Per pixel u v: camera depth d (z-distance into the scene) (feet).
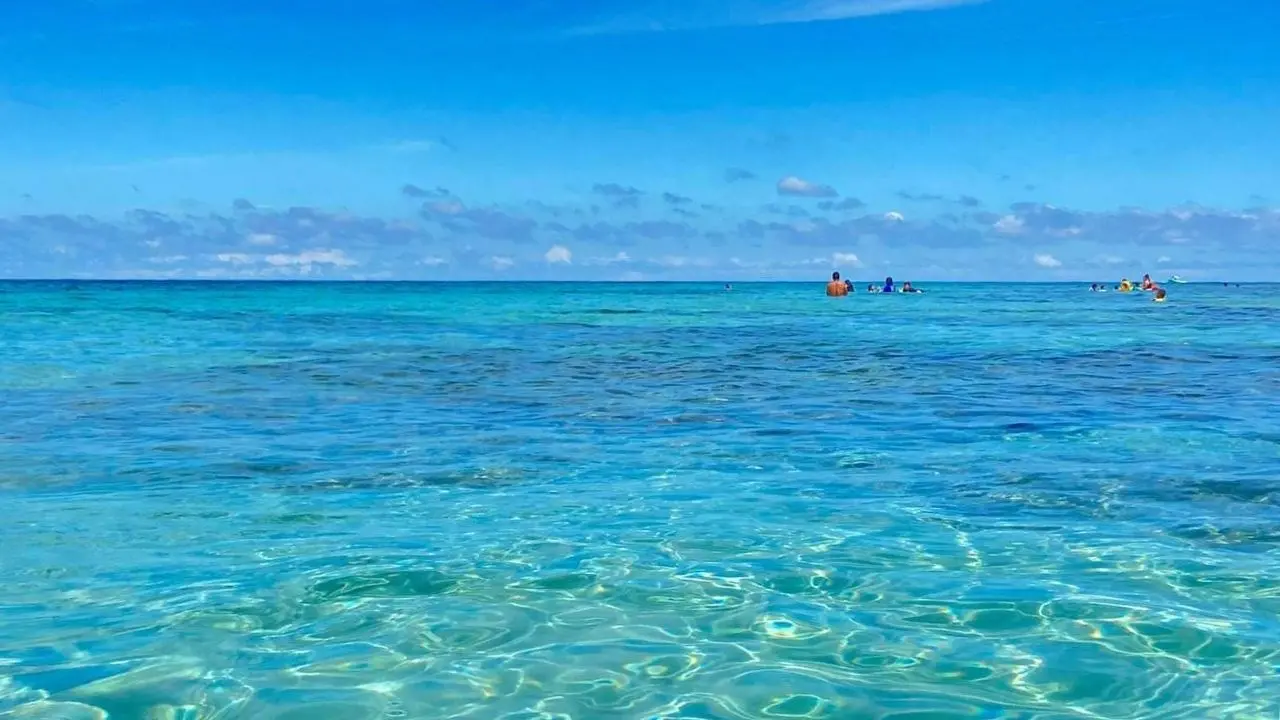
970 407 46.93
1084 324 117.29
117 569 21.86
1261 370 63.41
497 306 176.04
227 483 30.48
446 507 27.71
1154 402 48.34
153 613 19.19
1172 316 137.39
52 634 18.07
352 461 34.04
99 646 17.54
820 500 28.40
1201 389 53.52
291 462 33.81
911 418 43.57
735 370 64.34
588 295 265.54
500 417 44.14
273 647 17.65
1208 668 16.62
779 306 177.27
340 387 54.44
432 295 250.16
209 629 18.44
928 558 22.82
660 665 16.96
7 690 15.70
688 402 48.88
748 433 39.93
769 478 31.40
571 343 87.76
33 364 64.13
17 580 21.02
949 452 35.53
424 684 16.17
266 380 57.26
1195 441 37.19
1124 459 33.83
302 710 15.16
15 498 28.30
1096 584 20.89
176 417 43.39
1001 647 17.63
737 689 15.99
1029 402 48.62
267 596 20.25
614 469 32.86
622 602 20.10
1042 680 16.22
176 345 80.23
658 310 160.86
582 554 23.24
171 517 26.32
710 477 31.60
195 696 15.60
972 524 25.66
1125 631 18.29
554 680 16.35
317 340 88.48
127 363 65.67
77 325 103.60
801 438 38.68
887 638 18.11
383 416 44.14
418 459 34.40
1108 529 25.08
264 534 24.81
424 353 76.28
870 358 73.00
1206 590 20.44
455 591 20.66
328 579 21.35
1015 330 105.60
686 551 23.49
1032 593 20.39
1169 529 24.99
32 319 112.37
